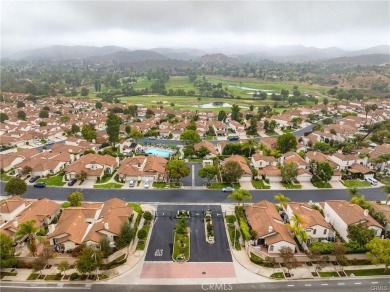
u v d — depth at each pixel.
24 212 86.94
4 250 66.81
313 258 70.50
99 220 83.88
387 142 169.12
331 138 174.25
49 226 83.50
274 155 141.38
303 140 176.62
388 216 85.75
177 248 77.94
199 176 124.25
